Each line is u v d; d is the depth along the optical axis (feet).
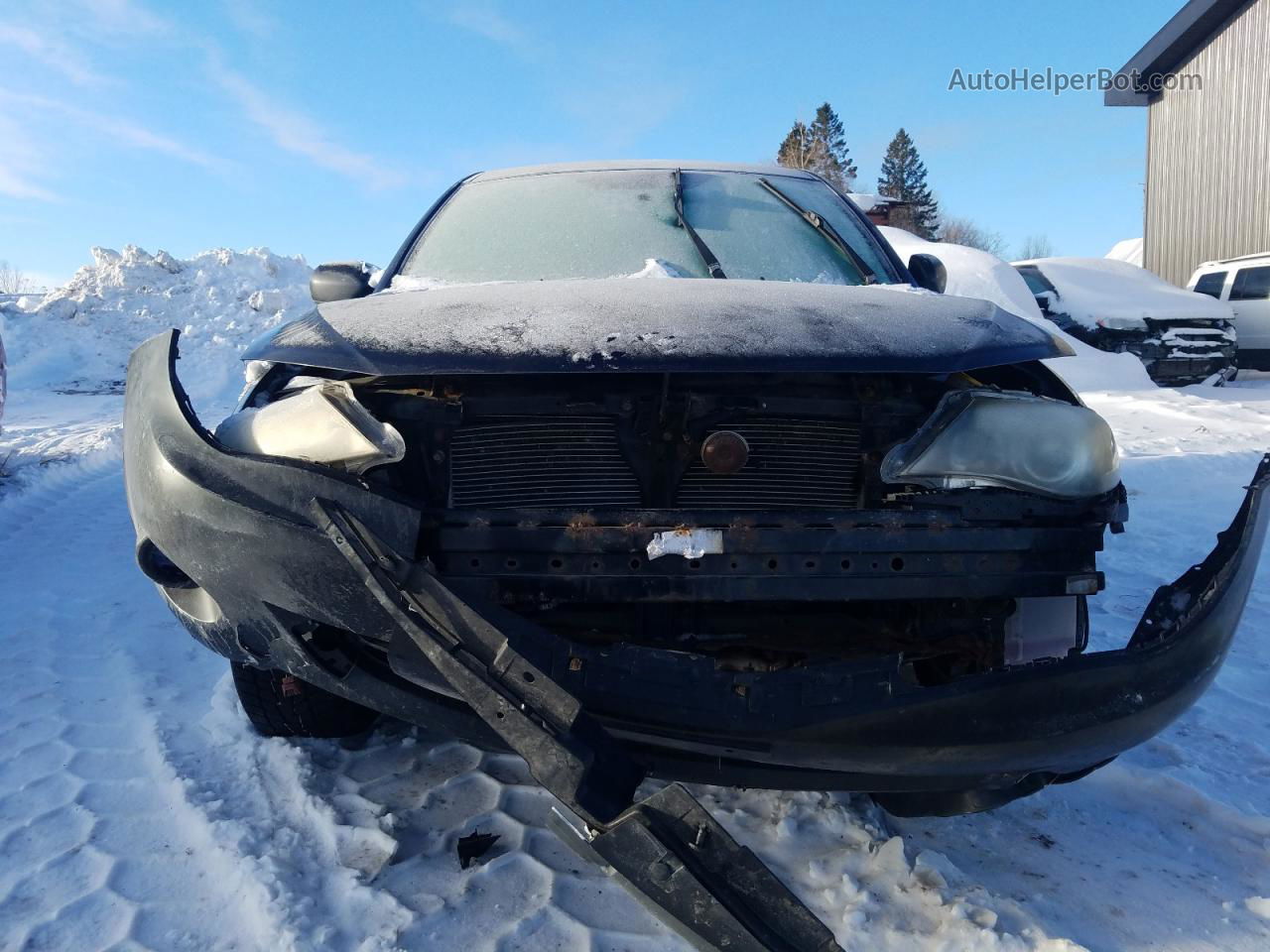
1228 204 64.80
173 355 7.23
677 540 5.98
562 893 6.73
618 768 5.50
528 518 6.04
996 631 6.90
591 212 10.53
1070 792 8.30
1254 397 37.40
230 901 6.63
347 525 5.88
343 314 7.26
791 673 5.84
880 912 6.53
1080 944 6.12
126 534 18.03
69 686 10.32
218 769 8.45
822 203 11.14
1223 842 7.58
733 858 4.94
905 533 6.17
